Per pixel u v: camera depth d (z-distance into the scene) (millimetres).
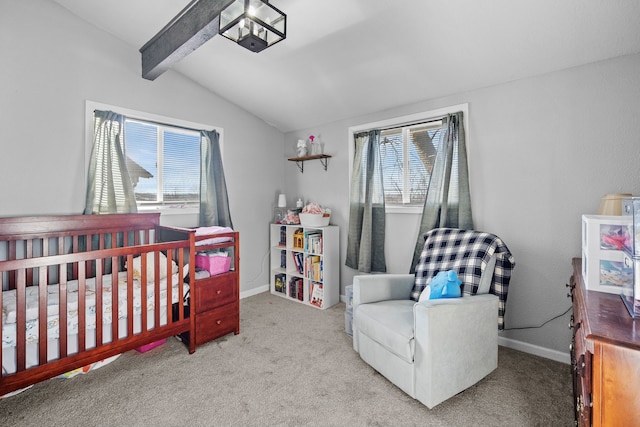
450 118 2701
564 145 2197
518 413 1698
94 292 2109
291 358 2305
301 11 2100
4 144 2213
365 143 3367
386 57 2455
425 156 3027
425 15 1997
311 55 2598
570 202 2186
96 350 1932
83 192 2570
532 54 2115
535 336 2357
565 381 1996
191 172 3365
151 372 2107
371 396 1853
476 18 1937
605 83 2041
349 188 3539
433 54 2316
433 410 1727
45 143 2385
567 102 2180
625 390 810
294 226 3604
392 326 1914
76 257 1816
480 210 2586
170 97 3119
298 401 1807
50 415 1679
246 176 3812
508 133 2436
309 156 3752
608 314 1073
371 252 3254
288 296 3750
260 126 3973
